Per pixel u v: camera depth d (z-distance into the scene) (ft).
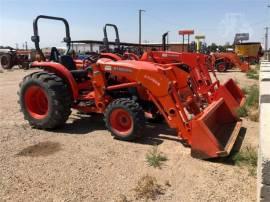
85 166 17.99
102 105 23.97
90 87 25.86
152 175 16.93
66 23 27.32
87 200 14.62
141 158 19.12
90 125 25.95
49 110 23.94
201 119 18.83
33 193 15.20
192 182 16.24
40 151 20.16
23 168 17.70
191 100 23.25
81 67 29.12
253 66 117.39
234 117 23.53
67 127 25.36
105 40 32.53
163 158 18.86
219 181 16.30
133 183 16.15
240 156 18.62
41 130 24.56
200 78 32.89
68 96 24.18
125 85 22.44
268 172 11.21
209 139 18.48
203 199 14.70
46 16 26.04
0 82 56.24
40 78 24.09
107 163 18.39
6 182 16.15
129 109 21.47
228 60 89.81
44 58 26.61
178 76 24.89
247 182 16.16
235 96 33.06
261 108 18.33
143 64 22.02
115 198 14.78
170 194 15.15
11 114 29.71
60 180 16.40
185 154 19.62
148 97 23.08
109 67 22.91
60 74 25.30
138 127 21.45
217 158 18.75
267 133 13.55
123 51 35.96
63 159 18.93
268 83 32.37
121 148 20.72
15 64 90.58
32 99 24.91
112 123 22.39
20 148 20.66
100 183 16.14
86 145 21.26
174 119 19.94
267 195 11.30
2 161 18.57
